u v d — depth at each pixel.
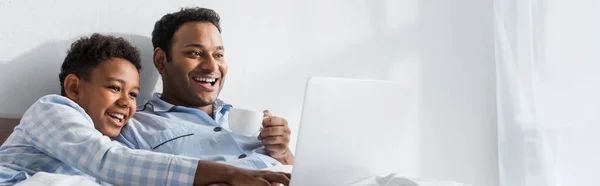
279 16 2.11
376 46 2.36
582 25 2.47
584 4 2.46
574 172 2.46
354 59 2.29
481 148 2.68
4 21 1.59
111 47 1.50
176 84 1.76
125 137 1.62
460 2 2.64
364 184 1.22
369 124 1.27
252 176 1.24
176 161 1.27
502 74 2.66
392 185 1.20
